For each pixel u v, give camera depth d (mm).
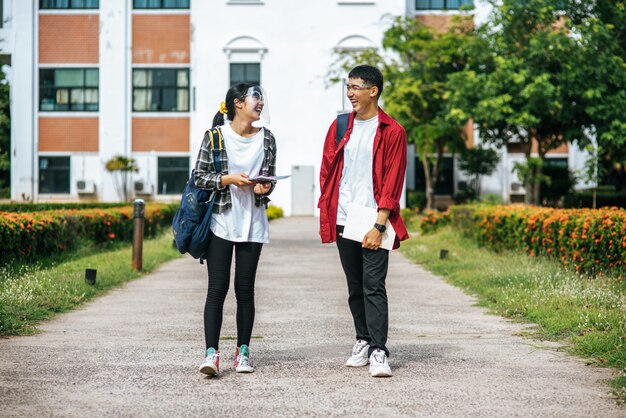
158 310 8023
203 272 11977
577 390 4570
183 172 35000
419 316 7656
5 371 5062
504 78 19250
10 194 37812
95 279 9617
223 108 5285
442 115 26375
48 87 34969
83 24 34906
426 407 4207
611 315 6613
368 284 5105
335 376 4977
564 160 33906
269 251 16234
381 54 33781
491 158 30484
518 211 12680
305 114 34250
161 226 20000
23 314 7199
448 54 26000
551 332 6547
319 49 34188
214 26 34156
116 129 34875
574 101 19484
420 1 34594
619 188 32000
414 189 34625
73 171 34875
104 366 5238
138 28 34938
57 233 12219
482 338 6391
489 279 9836
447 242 16266
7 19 34875
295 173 34281
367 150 5250
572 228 9922
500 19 19859
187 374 5020
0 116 40562
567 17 19656
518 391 4559
